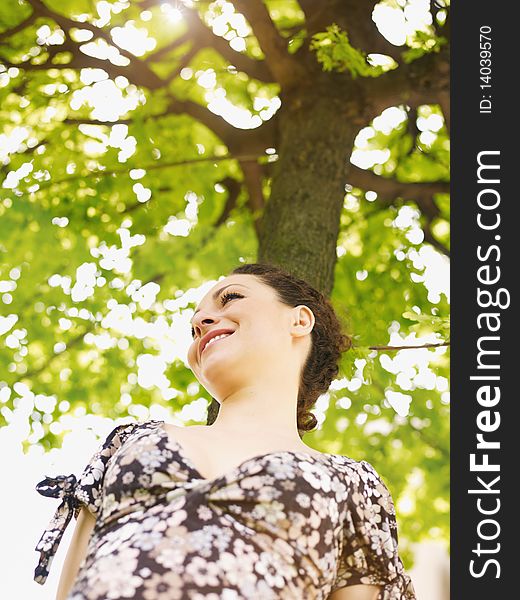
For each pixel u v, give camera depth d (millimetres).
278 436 2146
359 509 2045
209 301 2406
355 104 4355
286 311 2391
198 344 2354
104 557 1783
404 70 4426
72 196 5598
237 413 2217
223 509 1843
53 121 5660
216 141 5980
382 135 6105
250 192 5562
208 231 5949
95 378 5914
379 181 5523
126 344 5969
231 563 1757
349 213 6090
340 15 4559
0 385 5719
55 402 5809
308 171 4105
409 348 3117
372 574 2062
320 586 1902
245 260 5938
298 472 1921
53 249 5633
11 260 5648
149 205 5781
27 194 5535
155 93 5367
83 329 5887
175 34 5652
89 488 2062
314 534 1885
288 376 2309
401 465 6316
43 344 5840
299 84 4406
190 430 2084
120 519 1874
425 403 6176
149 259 5836
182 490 1861
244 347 2281
